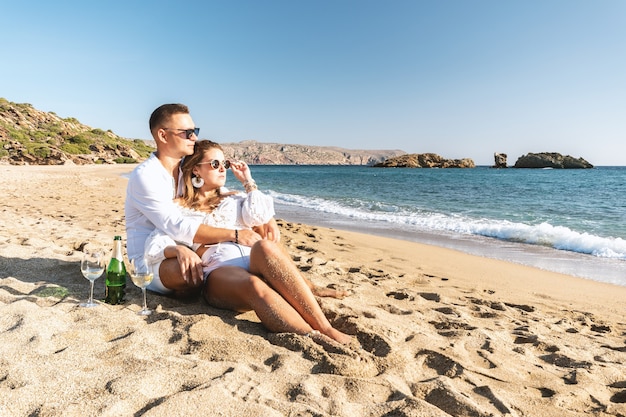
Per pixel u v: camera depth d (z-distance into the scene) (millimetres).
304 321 2840
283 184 34375
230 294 3031
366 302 3988
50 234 6289
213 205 3502
